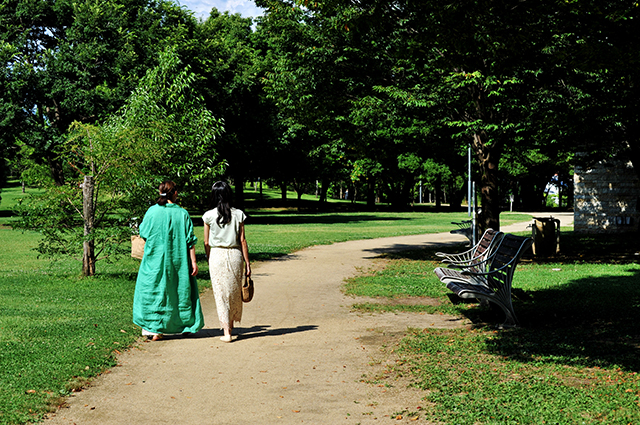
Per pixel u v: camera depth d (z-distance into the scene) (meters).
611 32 6.89
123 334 6.40
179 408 4.22
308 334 6.65
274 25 15.62
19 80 24.88
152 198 10.90
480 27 7.38
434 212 52.19
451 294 9.46
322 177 58.69
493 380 4.76
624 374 4.87
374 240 21.70
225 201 6.30
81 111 25.27
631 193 23.89
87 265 11.13
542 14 7.19
